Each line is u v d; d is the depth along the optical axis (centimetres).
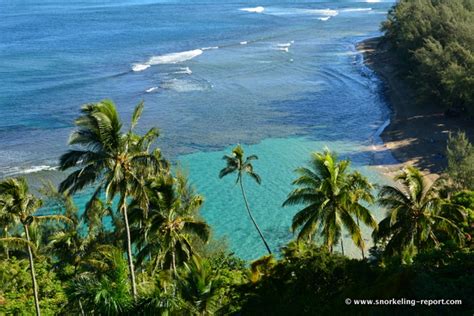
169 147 6712
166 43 13475
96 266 3231
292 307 2583
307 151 6569
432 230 3188
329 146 6719
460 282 2038
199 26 16212
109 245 3372
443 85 7394
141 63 11175
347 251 4422
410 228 2980
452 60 7562
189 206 3322
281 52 12206
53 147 6756
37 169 6100
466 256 2417
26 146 6781
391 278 2317
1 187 3073
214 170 6081
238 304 2730
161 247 3064
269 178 5859
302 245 3120
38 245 3691
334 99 8681
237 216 5122
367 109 8169
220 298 2669
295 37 14238
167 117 7788
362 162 6178
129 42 13625
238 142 6888
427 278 2066
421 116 7531
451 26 8681
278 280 2831
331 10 19875
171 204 3005
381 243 3650
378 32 14675
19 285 3806
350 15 18325
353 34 14538
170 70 10550
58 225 4338
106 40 13912
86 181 2680
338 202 3158
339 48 12650
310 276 2706
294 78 9981
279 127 7419
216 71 10500
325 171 3200
